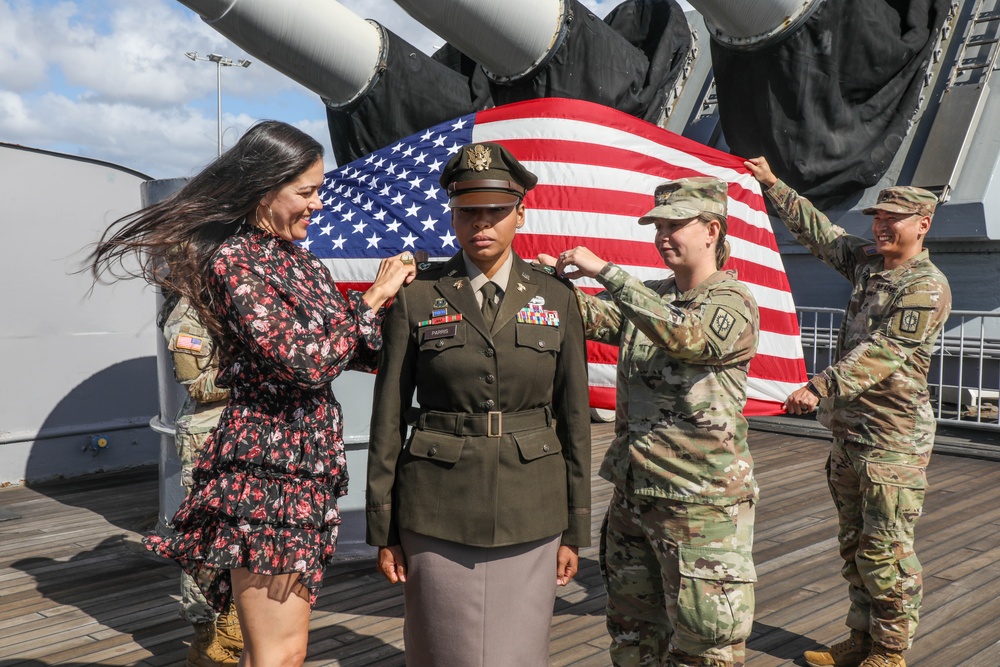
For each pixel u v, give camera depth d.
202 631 3.36
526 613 2.30
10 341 6.68
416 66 9.24
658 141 3.89
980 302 8.80
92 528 5.51
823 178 8.97
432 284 2.39
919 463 3.21
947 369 8.98
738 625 2.48
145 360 7.42
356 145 9.47
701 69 10.95
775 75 8.51
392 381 2.33
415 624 2.33
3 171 6.57
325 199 3.94
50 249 6.84
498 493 2.26
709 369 2.54
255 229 2.22
